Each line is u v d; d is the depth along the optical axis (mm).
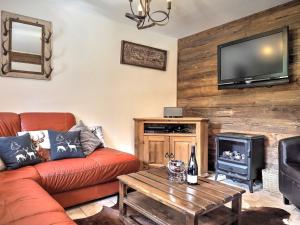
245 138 2904
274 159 2994
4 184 1657
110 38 3502
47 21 2918
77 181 2158
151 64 3998
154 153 3500
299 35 2789
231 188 1769
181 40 4332
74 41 3158
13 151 2145
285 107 2904
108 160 2400
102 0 2889
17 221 1116
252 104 3240
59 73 3039
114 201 2436
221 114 3635
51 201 1373
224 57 3375
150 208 1812
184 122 3414
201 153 3367
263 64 2924
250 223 2020
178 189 1732
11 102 2701
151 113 4039
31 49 2811
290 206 2381
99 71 3406
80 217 2082
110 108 3533
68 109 3127
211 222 1611
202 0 2863
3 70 2633
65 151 2439
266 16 3104
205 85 3883
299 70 2787
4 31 2633
